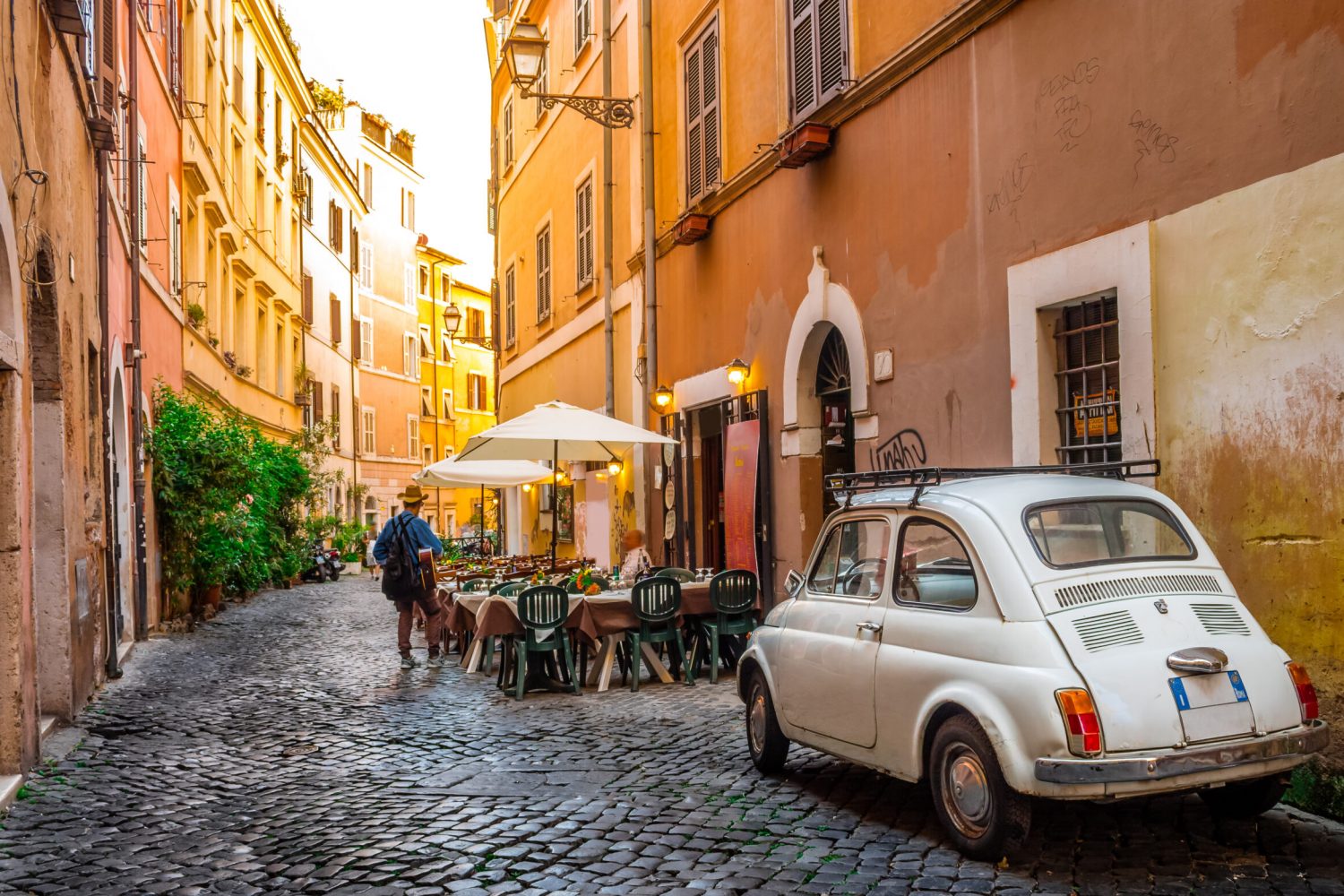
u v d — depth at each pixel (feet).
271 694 33.40
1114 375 23.79
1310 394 18.38
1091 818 17.39
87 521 32.04
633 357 55.11
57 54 26.91
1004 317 26.58
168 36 61.41
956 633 16.22
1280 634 18.86
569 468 67.97
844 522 20.24
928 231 29.84
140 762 23.94
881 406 32.24
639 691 32.63
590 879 15.64
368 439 144.87
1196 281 20.79
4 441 20.88
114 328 41.09
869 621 18.29
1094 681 14.47
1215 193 20.48
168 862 16.87
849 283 34.01
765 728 21.34
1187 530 17.07
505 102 88.63
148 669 39.06
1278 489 18.97
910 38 30.55
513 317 85.97
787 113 37.63
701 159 46.70
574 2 65.46
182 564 54.49
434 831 18.26
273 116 100.53
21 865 16.80
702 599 34.47
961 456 28.37
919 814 18.24
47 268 25.55
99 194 37.06
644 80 51.96
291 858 16.96
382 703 31.55
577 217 64.95
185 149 65.46
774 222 39.42
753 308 41.37
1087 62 23.89
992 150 27.14
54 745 25.34
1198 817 17.30
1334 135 18.04
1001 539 16.11
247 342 88.07
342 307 132.46
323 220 123.24
